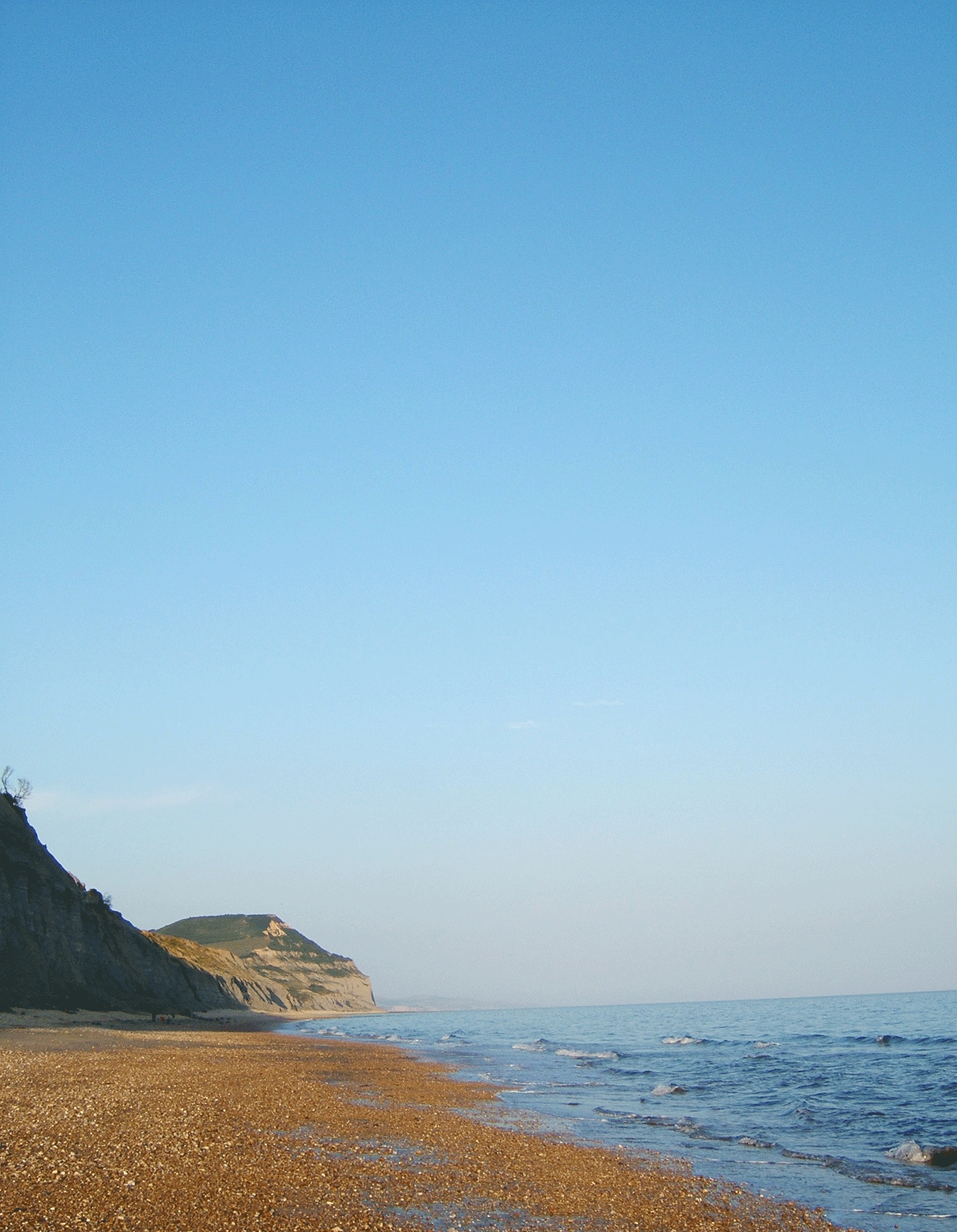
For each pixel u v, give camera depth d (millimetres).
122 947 103812
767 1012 187625
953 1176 23953
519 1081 48219
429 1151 24266
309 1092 35969
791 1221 19094
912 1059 58812
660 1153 26594
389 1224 16656
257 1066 47375
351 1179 19906
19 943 80062
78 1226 14828
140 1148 21422
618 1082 48250
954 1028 98938
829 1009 191250
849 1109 36938
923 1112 35781
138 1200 16641
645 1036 104500
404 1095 37812
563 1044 87125
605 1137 29359
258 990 177875
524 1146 26234
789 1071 53281
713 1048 76312
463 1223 17312
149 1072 39562
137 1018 86125
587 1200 19938
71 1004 81062
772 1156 26766
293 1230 15602
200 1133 24031
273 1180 19125
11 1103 27562
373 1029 133875
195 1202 16781
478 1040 97312
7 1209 15484
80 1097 29672
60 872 96125
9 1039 54344
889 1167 25188
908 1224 18938
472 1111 33906
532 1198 19750
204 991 129250
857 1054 64000
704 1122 33750
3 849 84188
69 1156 19922
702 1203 20328
